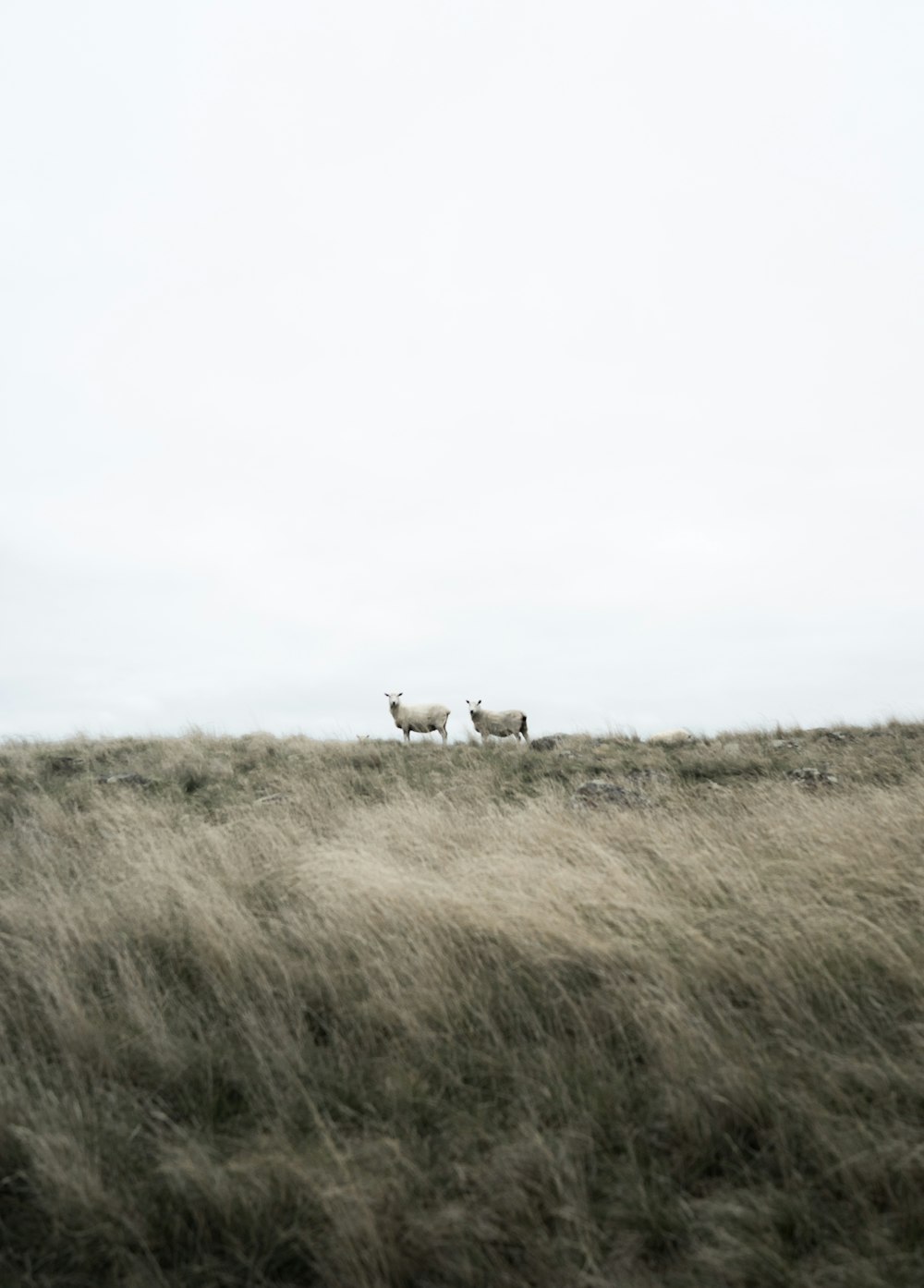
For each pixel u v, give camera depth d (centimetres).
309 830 788
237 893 571
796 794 798
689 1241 254
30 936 505
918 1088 308
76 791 1062
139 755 1421
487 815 814
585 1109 320
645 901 499
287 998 419
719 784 1098
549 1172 279
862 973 401
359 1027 394
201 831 764
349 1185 269
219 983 441
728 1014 375
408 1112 327
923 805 713
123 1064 367
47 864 671
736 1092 309
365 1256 244
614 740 1759
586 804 883
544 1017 396
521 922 465
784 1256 242
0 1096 325
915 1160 267
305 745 1584
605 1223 264
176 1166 281
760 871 557
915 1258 237
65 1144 291
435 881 545
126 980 430
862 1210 258
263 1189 273
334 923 499
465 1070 359
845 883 522
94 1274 255
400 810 819
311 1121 324
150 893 556
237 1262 256
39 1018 405
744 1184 281
